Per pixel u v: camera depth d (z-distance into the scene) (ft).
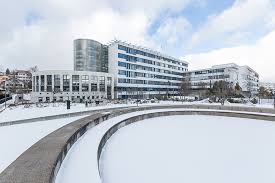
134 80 231.30
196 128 51.62
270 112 74.13
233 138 40.73
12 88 297.74
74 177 18.92
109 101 153.89
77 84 183.93
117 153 31.09
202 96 217.15
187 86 268.62
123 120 54.54
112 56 217.15
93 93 189.16
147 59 249.34
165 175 23.31
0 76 397.80
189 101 175.32
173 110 82.38
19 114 77.87
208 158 29.01
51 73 179.32
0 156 25.68
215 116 77.51
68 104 98.73
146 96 245.24
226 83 205.67
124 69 220.23
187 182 21.62
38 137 35.86
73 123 39.78
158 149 33.17
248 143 37.01
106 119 54.95
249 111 81.25
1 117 69.56
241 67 253.44
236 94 200.23
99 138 33.35
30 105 118.93
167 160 28.12
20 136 36.65
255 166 26.20
